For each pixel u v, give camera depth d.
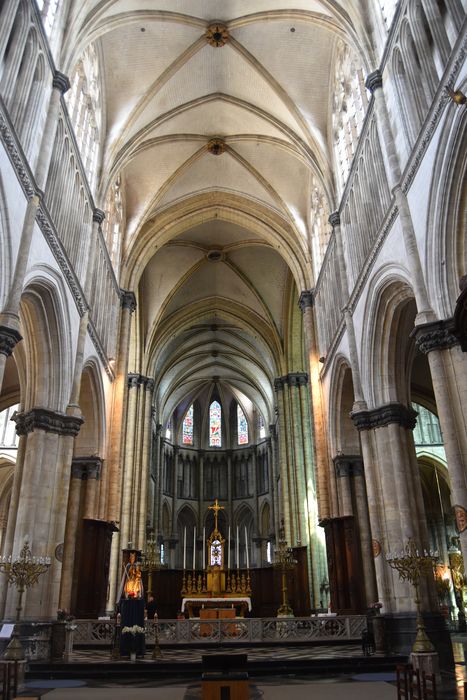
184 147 28.31
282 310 39.00
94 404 23.47
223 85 25.31
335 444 23.97
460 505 11.48
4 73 13.69
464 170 12.49
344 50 21.97
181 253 36.31
